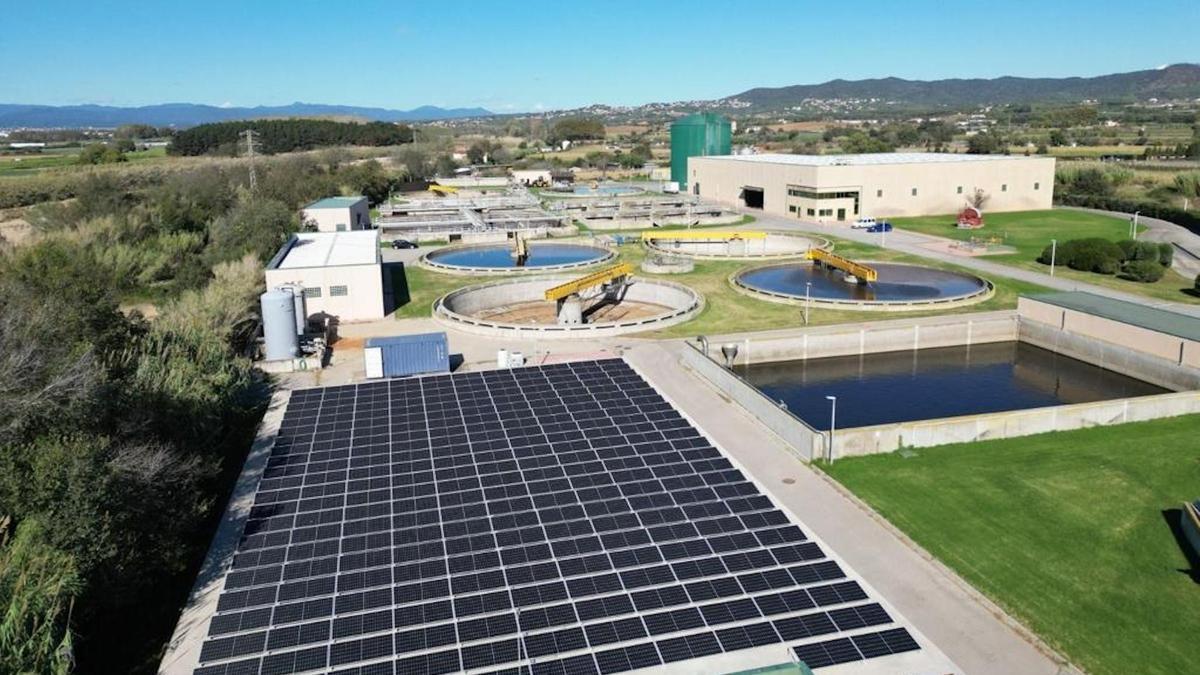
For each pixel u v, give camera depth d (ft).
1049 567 97.86
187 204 347.97
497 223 369.71
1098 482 119.85
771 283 258.37
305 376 172.04
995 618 88.07
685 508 107.04
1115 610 89.56
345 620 84.07
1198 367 167.12
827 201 380.37
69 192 433.89
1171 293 236.02
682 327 205.98
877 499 114.52
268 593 89.20
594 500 109.60
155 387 114.32
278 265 214.07
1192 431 137.80
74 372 97.50
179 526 94.22
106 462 86.48
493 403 148.05
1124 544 103.09
